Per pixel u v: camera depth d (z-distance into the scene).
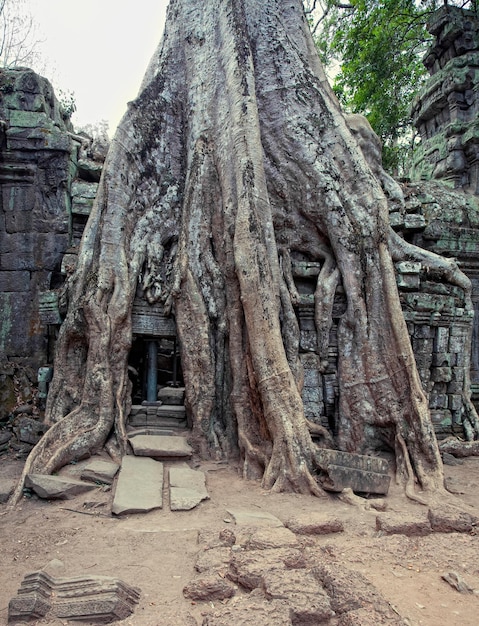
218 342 7.61
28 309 9.42
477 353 10.62
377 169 10.23
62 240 9.57
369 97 16.61
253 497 5.80
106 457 6.81
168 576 3.74
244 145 7.59
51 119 9.88
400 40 15.46
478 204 10.98
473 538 4.49
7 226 9.57
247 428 6.87
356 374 7.48
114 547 4.29
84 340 7.66
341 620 2.93
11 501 5.50
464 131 12.49
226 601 3.31
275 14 8.99
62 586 3.31
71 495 5.64
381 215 7.86
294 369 7.41
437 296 8.88
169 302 7.88
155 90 8.70
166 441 6.99
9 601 3.17
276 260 7.36
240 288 7.00
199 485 5.89
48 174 9.62
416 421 6.85
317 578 3.44
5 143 9.44
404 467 6.71
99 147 10.43
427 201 10.61
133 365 8.91
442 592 3.52
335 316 7.86
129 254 7.92
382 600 3.12
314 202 8.15
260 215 7.31
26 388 8.79
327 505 5.59
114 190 8.00
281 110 8.52
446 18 12.73
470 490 6.56
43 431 7.50
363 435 7.30
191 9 8.99
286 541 4.04
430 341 8.87
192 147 8.27
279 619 2.77
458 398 9.02
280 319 7.53
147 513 5.17
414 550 4.23
